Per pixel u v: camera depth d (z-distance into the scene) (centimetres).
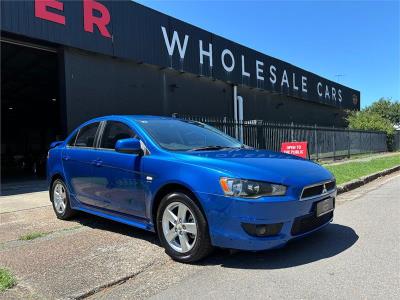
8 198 970
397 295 384
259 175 450
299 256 497
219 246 454
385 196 972
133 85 1567
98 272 455
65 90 1323
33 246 550
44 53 1508
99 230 629
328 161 2145
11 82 2134
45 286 418
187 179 470
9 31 1154
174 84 1750
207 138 606
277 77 2544
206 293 401
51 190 726
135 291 413
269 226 443
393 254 503
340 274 438
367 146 2919
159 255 510
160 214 503
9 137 3528
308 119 3061
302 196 466
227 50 2067
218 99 2041
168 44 1694
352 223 672
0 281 420
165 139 552
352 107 3859
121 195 561
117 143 526
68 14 1311
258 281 424
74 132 693
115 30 1463
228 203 441
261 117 2428
